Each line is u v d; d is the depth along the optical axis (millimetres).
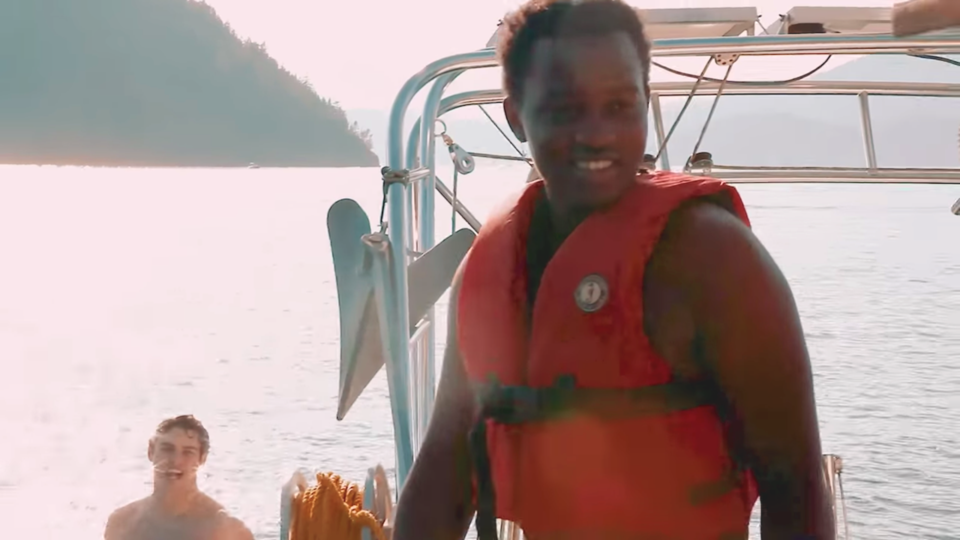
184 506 5949
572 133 1266
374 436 11039
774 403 1203
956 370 12797
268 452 10656
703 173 3885
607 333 1237
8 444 11461
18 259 32062
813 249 25438
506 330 1366
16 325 19828
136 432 11969
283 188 92062
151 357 16297
